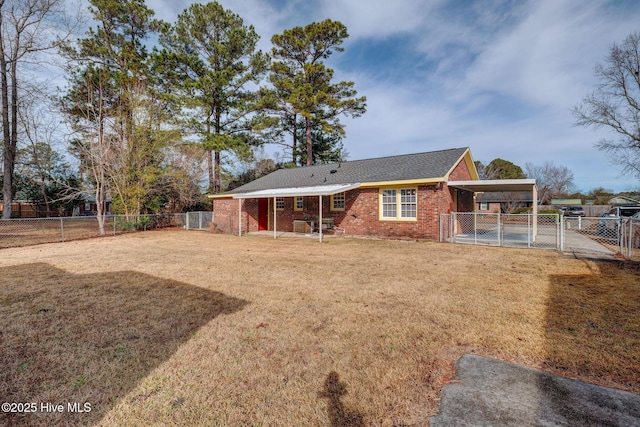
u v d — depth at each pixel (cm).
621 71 2308
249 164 2978
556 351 314
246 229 1708
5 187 1919
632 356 302
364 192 1427
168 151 1983
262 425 212
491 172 4497
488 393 245
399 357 304
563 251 962
